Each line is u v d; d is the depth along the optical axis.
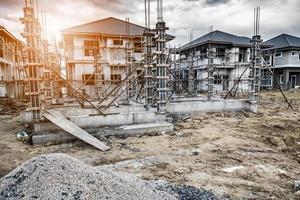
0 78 22.67
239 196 4.31
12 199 2.91
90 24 25.02
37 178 3.16
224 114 13.63
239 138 8.62
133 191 3.34
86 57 23.66
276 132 9.59
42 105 9.71
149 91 12.89
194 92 22.58
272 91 29.77
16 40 24.17
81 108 11.39
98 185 3.19
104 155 6.85
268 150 7.19
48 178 3.13
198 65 29.03
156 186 4.20
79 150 7.38
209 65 19.36
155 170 5.54
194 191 4.26
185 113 13.35
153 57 12.26
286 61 31.89
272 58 33.88
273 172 5.45
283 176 5.24
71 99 16.64
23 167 3.49
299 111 15.32
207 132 9.59
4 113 15.32
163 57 10.63
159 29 10.46
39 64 8.91
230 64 27.53
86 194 2.97
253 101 14.34
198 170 5.56
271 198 4.23
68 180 3.13
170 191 4.09
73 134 7.86
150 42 12.46
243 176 5.21
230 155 6.65
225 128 10.36
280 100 21.25
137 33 24.31
